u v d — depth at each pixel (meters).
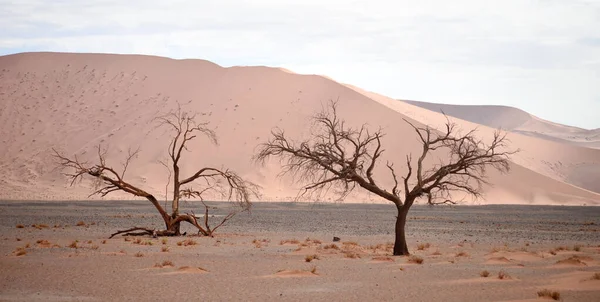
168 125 140.75
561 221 68.19
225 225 54.91
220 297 17.38
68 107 152.50
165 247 31.23
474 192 28.81
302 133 136.88
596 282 19.66
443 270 23.80
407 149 133.50
